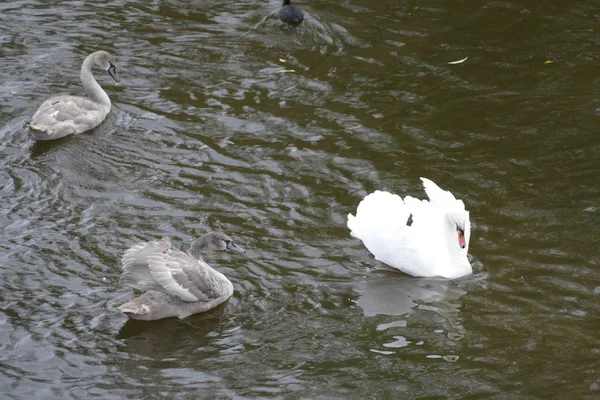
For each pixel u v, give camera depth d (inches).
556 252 601.0
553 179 693.3
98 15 994.7
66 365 489.1
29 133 756.6
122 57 895.7
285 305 550.9
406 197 628.4
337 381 481.4
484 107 806.5
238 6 1026.1
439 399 467.2
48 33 943.7
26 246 595.2
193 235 615.2
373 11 1010.1
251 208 653.3
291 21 967.0
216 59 897.5
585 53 906.1
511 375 486.9
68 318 528.1
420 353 506.3
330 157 725.3
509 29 960.9
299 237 621.3
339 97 826.2
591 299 553.0
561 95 826.2
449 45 925.8
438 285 573.6
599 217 640.4
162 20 986.7
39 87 832.3
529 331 525.0
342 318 538.9
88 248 596.4
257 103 814.5
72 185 677.9
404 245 586.2
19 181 681.0
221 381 479.8
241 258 595.2
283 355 503.5
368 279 580.7
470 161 720.3
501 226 631.8
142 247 550.3
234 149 737.0
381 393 472.1
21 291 549.0
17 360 490.9
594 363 495.5
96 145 741.3
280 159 722.2
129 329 522.6
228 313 542.9
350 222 608.4
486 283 573.9
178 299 538.9
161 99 821.9
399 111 801.6
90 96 791.7
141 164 712.4
